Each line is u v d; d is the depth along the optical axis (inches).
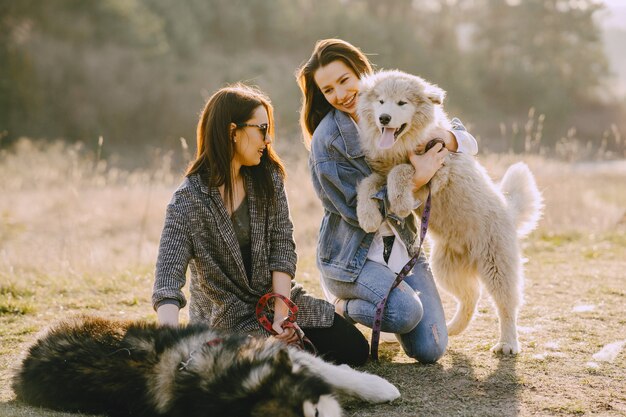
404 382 135.2
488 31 2043.6
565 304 198.2
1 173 601.0
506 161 443.8
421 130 157.0
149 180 509.4
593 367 142.4
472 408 121.0
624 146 459.5
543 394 128.0
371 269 147.3
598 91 2103.8
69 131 1147.9
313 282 232.5
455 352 155.6
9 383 132.3
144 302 211.0
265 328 132.7
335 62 158.9
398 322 141.0
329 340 140.7
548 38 2059.5
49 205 457.7
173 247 128.0
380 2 2011.6
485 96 1900.8
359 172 157.2
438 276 166.7
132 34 1304.1
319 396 104.9
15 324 183.2
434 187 153.8
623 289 214.4
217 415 102.4
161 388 108.5
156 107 1242.6
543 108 1851.6
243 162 134.2
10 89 1111.6
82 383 112.3
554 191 390.9
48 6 1254.3
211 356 109.2
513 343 153.4
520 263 157.1
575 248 292.0
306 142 171.3
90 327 121.5
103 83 1213.7
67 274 247.3
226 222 131.6
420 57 1777.8
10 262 267.6
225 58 1508.4
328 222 154.9
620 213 375.2
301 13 1771.7
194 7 1561.3
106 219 424.2
